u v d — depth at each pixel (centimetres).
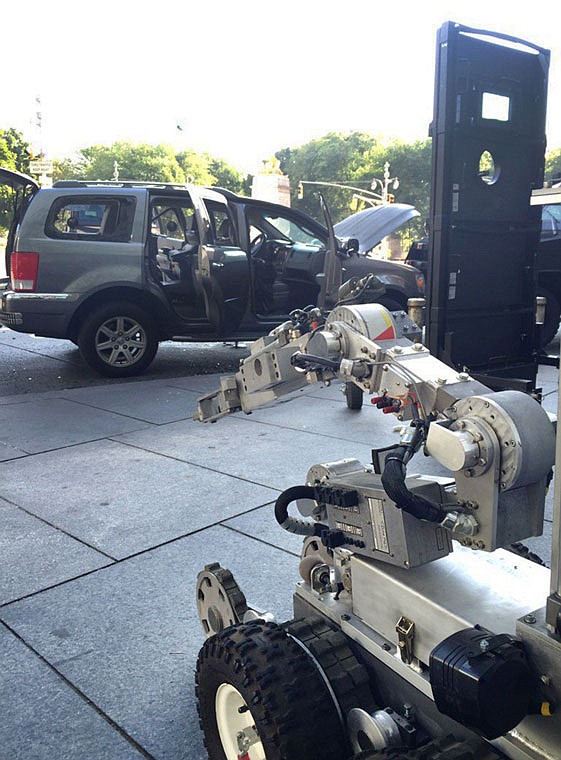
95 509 447
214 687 203
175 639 303
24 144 7800
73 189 841
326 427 633
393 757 155
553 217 949
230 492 472
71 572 364
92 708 261
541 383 772
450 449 157
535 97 489
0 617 322
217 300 838
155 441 597
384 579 189
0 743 244
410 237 5591
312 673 186
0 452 571
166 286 889
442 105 450
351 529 203
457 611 171
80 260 834
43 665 286
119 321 855
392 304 976
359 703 189
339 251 942
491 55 460
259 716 178
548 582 186
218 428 636
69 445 589
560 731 150
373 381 202
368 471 219
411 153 8919
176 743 243
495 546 163
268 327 919
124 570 365
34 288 833
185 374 896
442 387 181
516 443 152
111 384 830
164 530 413
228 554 380
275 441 590
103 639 304
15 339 1151
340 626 206
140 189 855
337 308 218
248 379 264
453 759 149
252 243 971
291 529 227
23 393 785
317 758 177
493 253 502
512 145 486
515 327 530
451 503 178
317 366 217
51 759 236
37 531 415
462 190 469
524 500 166
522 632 147
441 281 473
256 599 331
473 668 142
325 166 9294
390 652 187
